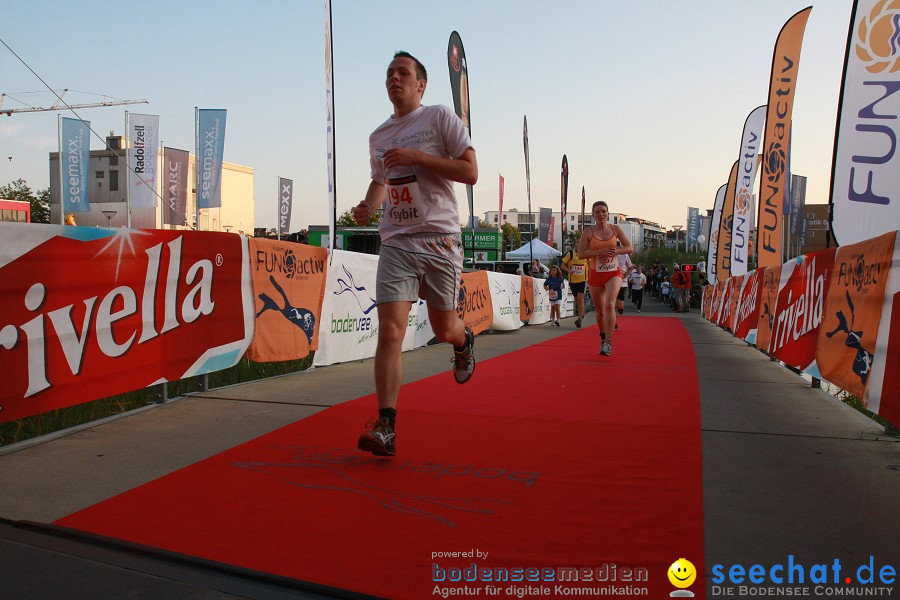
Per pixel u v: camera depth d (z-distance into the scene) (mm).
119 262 4145
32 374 3551
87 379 3904
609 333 7992
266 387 5484
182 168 27359
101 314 4016
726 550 2230
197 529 2359
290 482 2887
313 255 6504
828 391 5855
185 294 4762
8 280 3414
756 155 12984
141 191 28531
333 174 9375
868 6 5371
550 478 2961
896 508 2656
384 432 3145
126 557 2152
